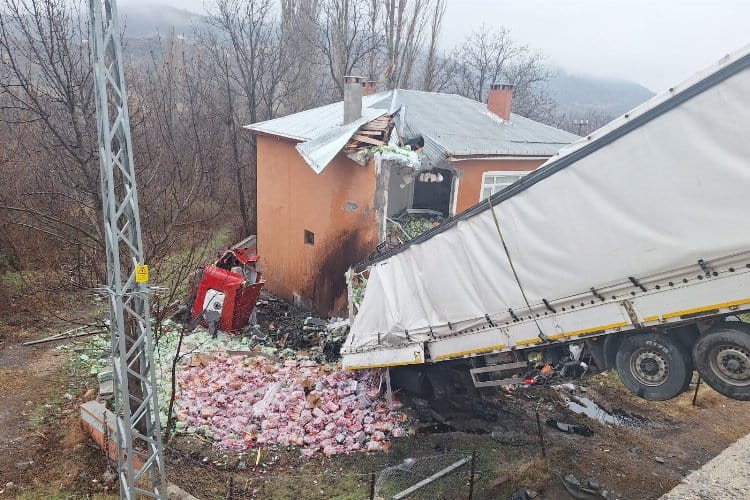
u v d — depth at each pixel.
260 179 16.83
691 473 8.35
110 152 4.79
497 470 7.86
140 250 5.27
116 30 4.85
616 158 5.62
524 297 6.86
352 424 8.98
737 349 5.13
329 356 11.65
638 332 6.02
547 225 6.43
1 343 11.41
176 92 27.94
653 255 5.39
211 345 11.89
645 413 10.38
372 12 27.81
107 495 7.09
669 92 5.07
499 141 14.49
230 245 19.91
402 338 8.84
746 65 4.52
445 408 9.71
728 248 4.81
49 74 8.42
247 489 7.32
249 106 24.06
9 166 15.02
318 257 14.28
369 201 12.33
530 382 7.51
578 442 9.04
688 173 5.03
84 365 10.77
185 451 8.06
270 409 9.21
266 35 24.73
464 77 36.88
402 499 7.04
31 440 8.28
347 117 13.48
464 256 7.71
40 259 14.27
